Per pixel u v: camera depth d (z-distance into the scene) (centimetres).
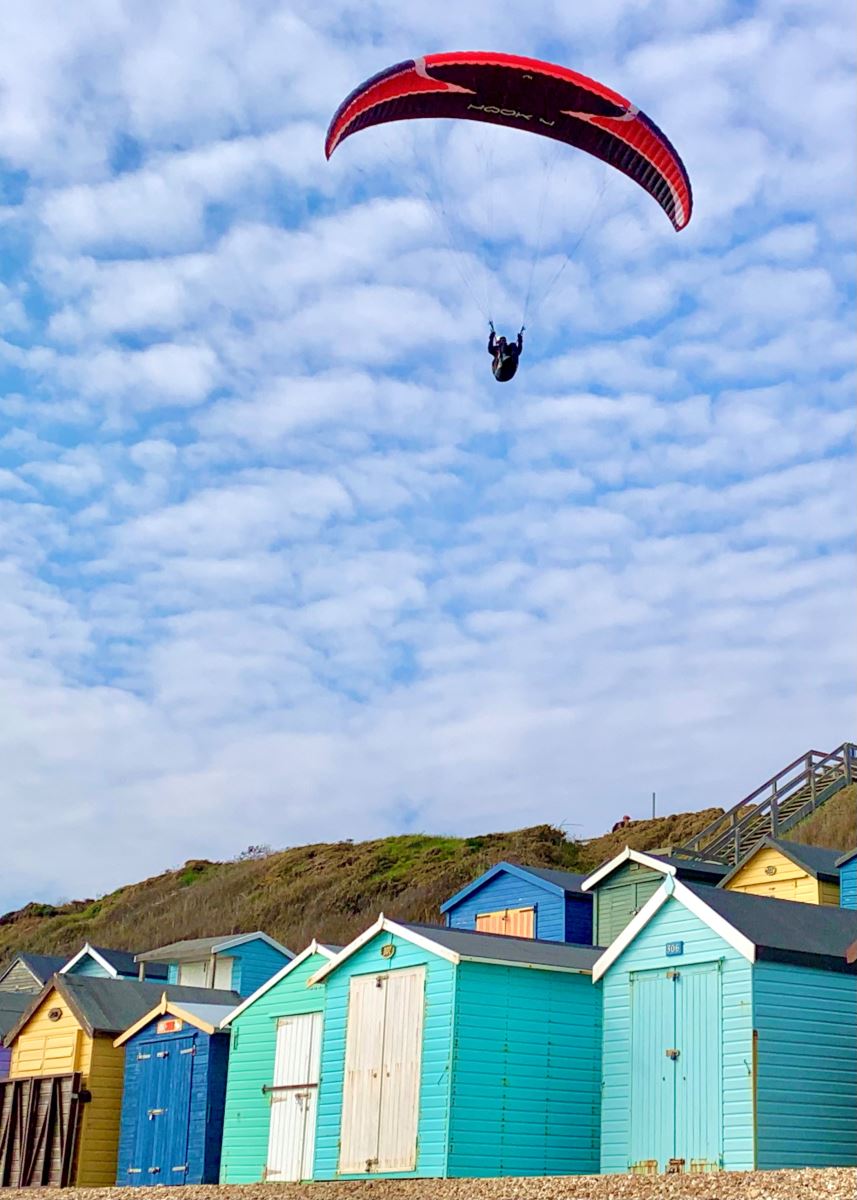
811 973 2027
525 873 3494
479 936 2458
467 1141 2169
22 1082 3247
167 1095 2942
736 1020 1977
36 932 7538
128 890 8150
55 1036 3234
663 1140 2041
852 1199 1427
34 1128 3161
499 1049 2247
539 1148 2231
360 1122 2358
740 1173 1709
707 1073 1998
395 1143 2266
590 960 2434
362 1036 2422
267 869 7412
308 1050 2641
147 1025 3075
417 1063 2275
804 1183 1555
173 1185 2767
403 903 6059
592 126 3009
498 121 3031
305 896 6669
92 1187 2891
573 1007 2341
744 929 2022
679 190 2995
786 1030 1975
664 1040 2088
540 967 2314
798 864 3109
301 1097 2612
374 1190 2012
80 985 3247
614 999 2202
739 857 3972
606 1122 2150
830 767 4416
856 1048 2030
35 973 4072
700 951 2069
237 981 3525
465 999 2244
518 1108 2233
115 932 7012
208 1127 2808
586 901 3409
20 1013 3750
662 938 2144
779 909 2178
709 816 6353
